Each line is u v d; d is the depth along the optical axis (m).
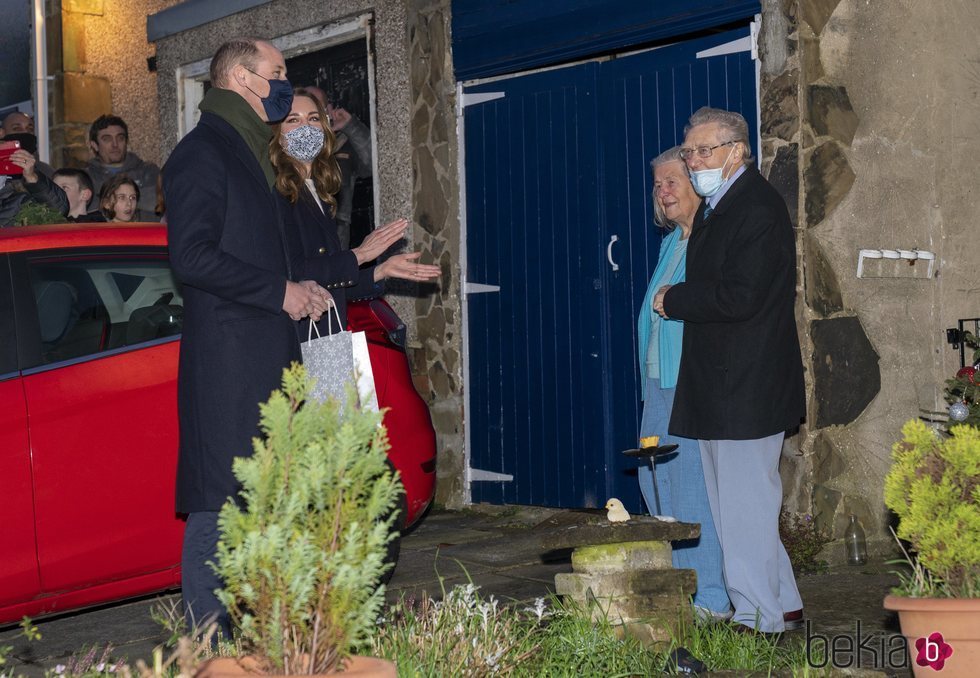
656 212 5.23
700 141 4.62
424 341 8.30
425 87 8.25
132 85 12.22
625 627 4.32
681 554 4.97
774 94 6.36
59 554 4.93
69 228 5.32
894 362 6.64
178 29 10.40
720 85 6.70
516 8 7.64
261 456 2.69
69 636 5.14
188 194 3.94
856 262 6.50
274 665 2.59
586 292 7.43
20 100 12.72
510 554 6.55
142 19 12.27
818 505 6.32
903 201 6.73
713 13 6.61
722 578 4.91
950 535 3.40
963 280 6.95
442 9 8.12
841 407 6.42
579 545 4.22
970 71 7.05
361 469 2.71
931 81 6.87
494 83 7.89
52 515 4.90
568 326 7.53
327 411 2.78
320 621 2.62
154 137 12.17
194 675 2.67
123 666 3.11
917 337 6.76
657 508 4.81
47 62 12.23
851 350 6.47
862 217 6.54
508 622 4.10
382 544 2.78
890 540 6.53
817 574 6.03
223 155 4.04
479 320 8.03
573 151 7.47
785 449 6.38
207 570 4.01
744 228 4.52
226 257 3.90
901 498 3.55
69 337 5.08
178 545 5.15
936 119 6.89
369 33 8.66
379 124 8.55
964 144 7.02
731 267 4.52
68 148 11.98
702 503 4.91
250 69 4.12
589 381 7.43
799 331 6.34
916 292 6.78
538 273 7.68
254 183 4.10
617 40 7.09
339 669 2.66
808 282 6.32
